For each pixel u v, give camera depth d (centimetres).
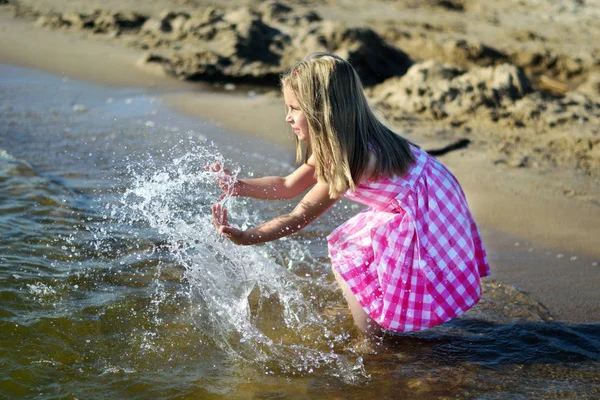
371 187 269
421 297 274
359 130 258
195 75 758
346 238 298
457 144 555
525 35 1020
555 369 271
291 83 262
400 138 273
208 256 350
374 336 293
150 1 1061
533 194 463
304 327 302
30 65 745
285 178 298
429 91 660
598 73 814
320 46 805
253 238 266
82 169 461
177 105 646
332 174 260
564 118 614
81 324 287
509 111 633
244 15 861
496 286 340
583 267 364
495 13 1207
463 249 279
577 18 1186
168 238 368
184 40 860
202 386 255
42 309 295
